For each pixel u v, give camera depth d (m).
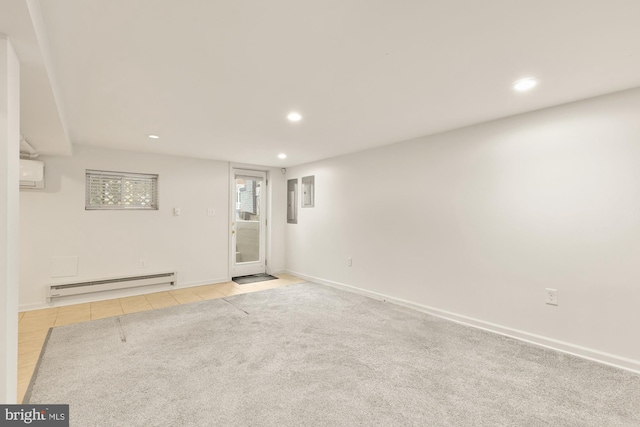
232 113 2.72
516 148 2.80
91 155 3.97
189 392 1.98
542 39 1.60
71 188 3.84
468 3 1.32
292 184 5.66
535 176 2.69
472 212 3.12
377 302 3.95
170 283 4.59
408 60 1.82
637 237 2.22
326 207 4.91
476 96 2.36
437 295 3.44
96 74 1.97
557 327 2.59
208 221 4.95
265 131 3.32
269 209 5.73
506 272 2.89
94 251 3.99
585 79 2.07
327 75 2.00
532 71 1.96
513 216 2.83
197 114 2.73
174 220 4.62
